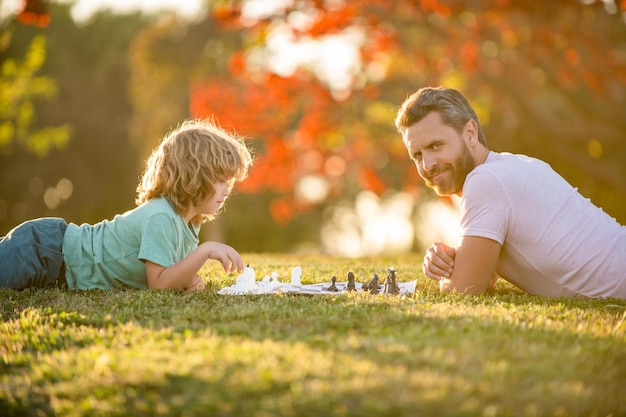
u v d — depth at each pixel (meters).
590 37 14.72
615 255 4.50
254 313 3.61
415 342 2.94
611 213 18.78
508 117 16.66
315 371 2.55
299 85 16.56
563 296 4.46
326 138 17.55
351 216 31.78
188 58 28.16
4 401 2.62
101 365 2.76
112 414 2.43
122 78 34.00
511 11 14.44
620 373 2.75
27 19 13.89
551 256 4.54
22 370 2.92
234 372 2.58
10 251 4.79
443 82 16.05
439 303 3.98
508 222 4.53
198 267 4.60
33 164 33.41
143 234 4.67
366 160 18.02
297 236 33.34
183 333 3.25
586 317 3.65
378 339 3.00
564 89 15.97
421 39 15.84
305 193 20.08
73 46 34.44
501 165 4.62
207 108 17.19
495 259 4.52
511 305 3.93
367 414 2.28
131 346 3.10
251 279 4.71
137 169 33.12
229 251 4.65
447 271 4.60
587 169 16.53
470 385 2.48
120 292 4.46
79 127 32.94
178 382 2.56
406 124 4.82
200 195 4.82
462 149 4.75
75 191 33.78
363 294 4.33
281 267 6.66
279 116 17.56
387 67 17.12
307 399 2.34
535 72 15.83
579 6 14.63
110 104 34.16
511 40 15.35
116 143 33.44
